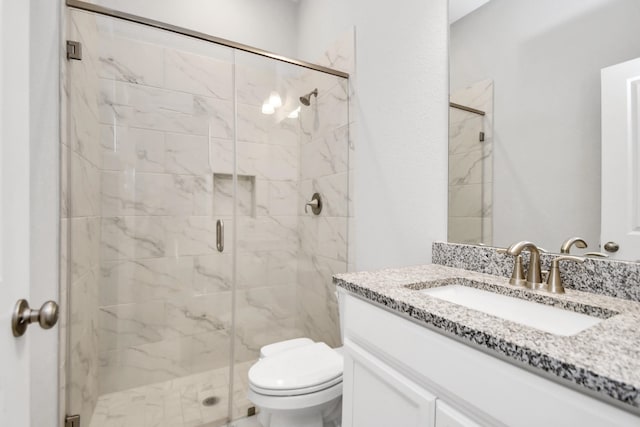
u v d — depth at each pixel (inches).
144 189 71.7
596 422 16.9
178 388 72.0
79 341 55.2
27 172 23.2
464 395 23.9
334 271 76.4
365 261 66.9
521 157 41.4
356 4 70.9
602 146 34.1
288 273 89.1
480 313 26.3
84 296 58.0
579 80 36.0
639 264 30.7
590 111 35.1
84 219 57.8
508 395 21.0
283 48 101.7
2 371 19.4
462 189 47.8
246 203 83.7
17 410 21.3
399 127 58.2
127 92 68.4
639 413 15.7
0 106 19.4
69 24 51.9
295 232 89.7
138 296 71.5
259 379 45.5
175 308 75.5
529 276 36.5
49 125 47.6
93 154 61.6
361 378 35.8
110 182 67.5
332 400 45.7
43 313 22.3
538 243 39.7
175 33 67.7
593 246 34.7
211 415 63.5
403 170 57.4
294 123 87.0
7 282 20.2
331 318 77.2
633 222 31.9
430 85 52.4
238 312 82.7
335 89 74.9
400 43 58.1
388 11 61.1
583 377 16.8
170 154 74.0
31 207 44.9
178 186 75.5
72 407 52.3
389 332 31.7
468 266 45.7
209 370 78.6
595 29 34.7
